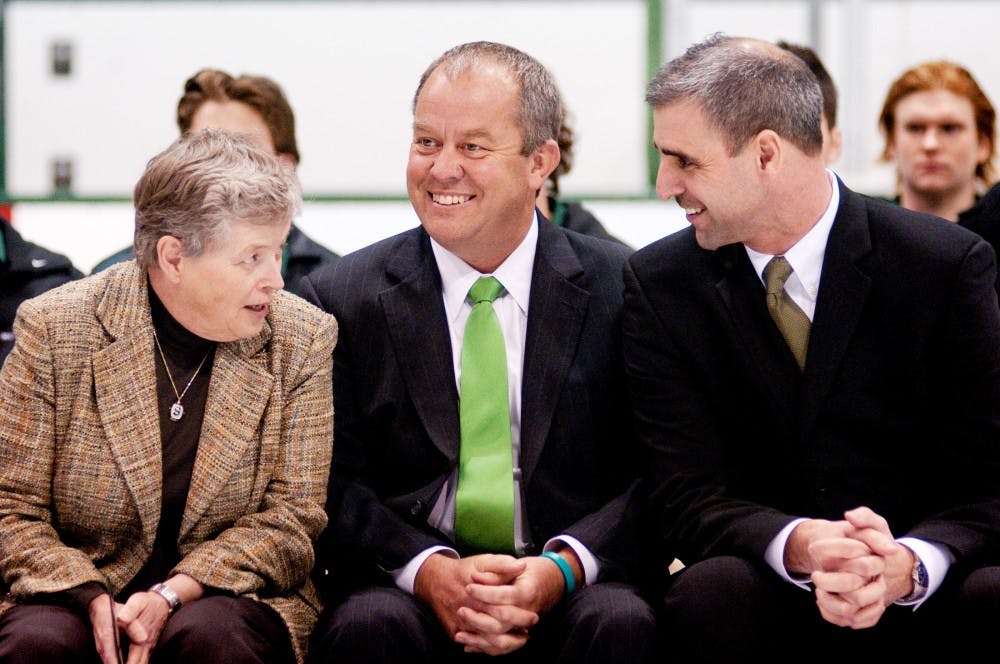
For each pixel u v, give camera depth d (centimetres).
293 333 838
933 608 797
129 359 798
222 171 775
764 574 806
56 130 1683
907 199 1346
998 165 1397
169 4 1672
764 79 808
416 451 876
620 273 912
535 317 887
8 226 1110
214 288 784
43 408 793
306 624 815
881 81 1781
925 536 782
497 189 857
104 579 771
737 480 861
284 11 1683
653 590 870
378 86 1702
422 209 870
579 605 791
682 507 837
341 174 1708
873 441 833
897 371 827
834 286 824
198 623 748
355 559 856
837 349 822
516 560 813
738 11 1744
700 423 854
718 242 833
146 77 1683
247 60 1691
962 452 822
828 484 831
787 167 812
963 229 842
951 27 1777
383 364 884
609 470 901
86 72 1677
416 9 1688
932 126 1309
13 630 731
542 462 872
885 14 1767
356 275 909
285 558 804
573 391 876
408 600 809
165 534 816
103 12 1666
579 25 1703
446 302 898
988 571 767
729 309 840
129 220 1477
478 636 796
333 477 885
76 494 794
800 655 832
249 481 816
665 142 821
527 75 872
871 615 747
